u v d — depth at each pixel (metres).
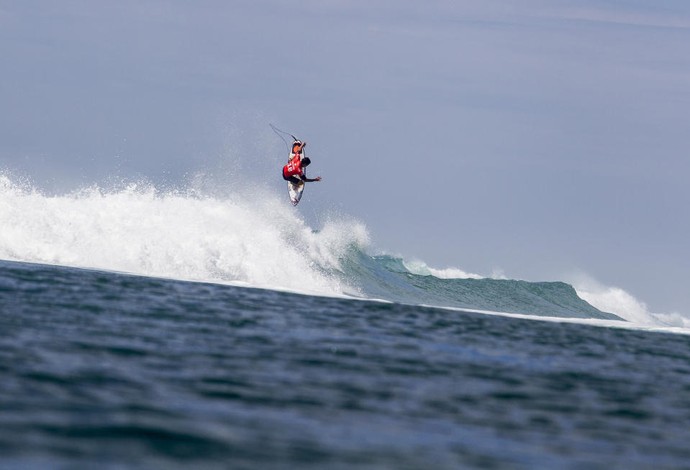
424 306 106.56
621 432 49.75
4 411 42.66
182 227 123.88
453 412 50.72
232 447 40.50
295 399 50.38
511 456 43.03
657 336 100.25
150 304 81.19
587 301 196.50
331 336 73.56
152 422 43.12
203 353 60.75
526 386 60.12
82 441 39.38
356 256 146.50
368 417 47.94
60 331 63.31
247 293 98.06
